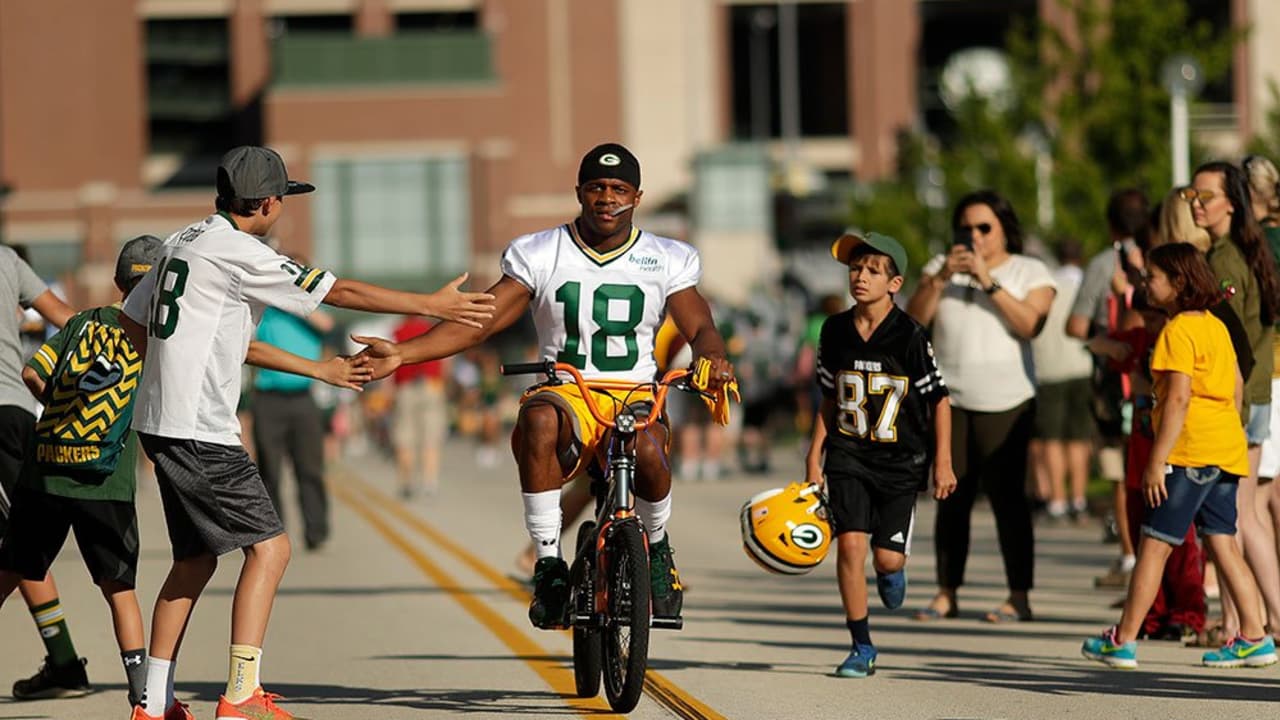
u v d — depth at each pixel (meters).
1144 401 27.34
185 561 20.05
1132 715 21.06
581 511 30.28
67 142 193.12
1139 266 29.16
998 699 22.25
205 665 26.50
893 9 193.38
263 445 42.47
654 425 21.75
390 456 95.31
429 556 42.16
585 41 187.00
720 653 26.58
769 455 79.94
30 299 23.95
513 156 177.75
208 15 196.12
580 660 22.83
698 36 188.00
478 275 176.12
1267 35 178.25
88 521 21.50
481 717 21.64
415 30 197.62
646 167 187.50
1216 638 26.36
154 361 19.34
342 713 22.00
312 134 176.50
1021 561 29.52
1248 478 25.67
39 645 28.55
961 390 29.70
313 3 195.12
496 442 88.31
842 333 24.25
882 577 24.58
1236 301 25.34
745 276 173.88
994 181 76.75
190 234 19.44
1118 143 69.06
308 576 38.16
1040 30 72.94
